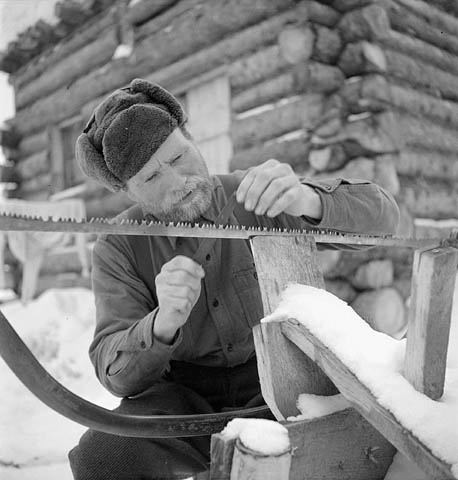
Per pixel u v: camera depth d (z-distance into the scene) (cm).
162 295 93
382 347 70
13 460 169
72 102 545
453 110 380
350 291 301
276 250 80
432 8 389
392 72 334
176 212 114
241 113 371
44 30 543
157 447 100
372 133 308
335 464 74
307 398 75
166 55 429
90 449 100
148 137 108
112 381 104
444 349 65
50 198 583
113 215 501
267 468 61
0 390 243
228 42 377
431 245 69
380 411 65
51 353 307
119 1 480
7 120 649
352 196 111
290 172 97
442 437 60
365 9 327
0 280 425
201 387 120
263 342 76
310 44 320
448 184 374
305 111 323
